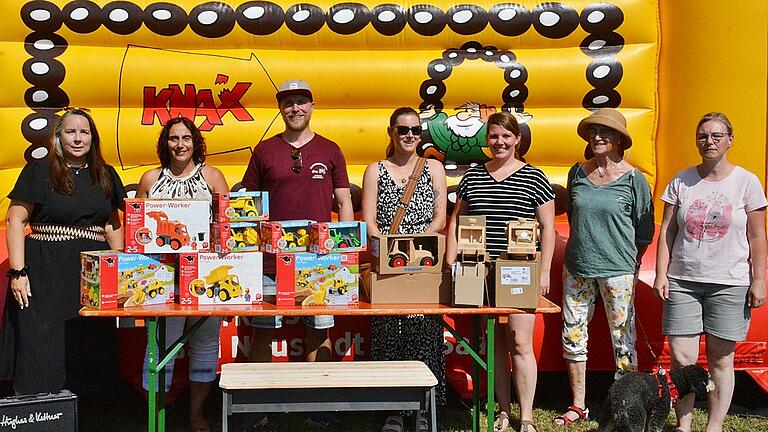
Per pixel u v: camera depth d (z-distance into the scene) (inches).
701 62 210.8
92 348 169.2
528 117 213.5
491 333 158.7
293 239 157.6
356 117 214.1
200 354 176.7
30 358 164.9
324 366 162.2
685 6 213.0
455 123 209.9
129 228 152.0
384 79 212.4
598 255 179.8
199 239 154.9
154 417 154.1
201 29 210.4
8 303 168.4
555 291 196.2
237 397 149.7
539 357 194.9
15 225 165.0
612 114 177.9
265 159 179.5
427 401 153.2
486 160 212.4
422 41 214.8
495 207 172.2
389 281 156.9
